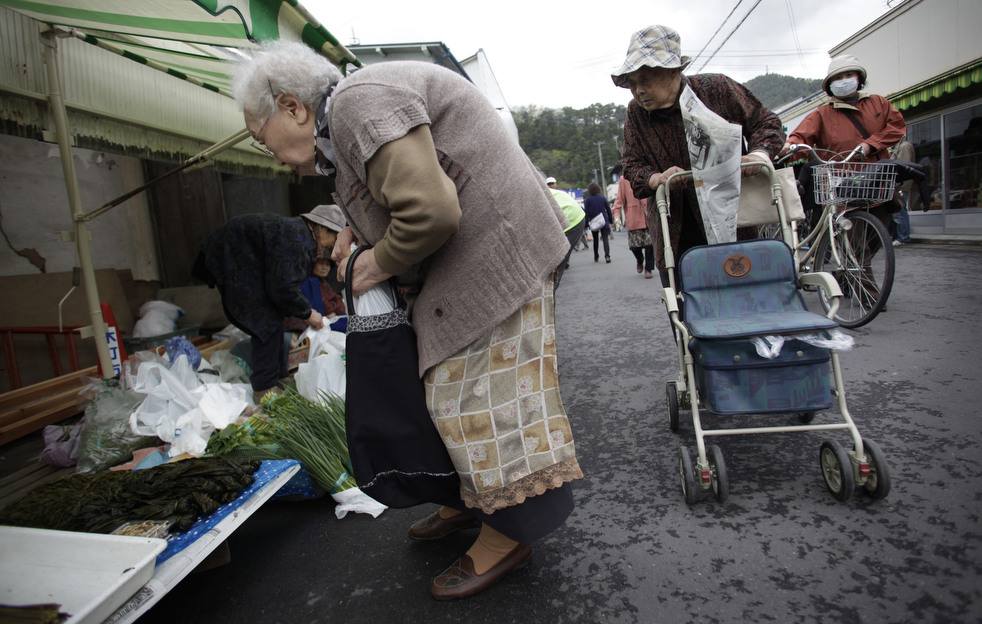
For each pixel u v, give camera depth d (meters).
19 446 3.30
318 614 1.70
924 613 1.39
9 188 4.55
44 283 4.68
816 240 4.31
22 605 1.26
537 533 1.56
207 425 2.70
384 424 1.50
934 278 5.40
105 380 2.96
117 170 5.60
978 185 8.03
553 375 1.59
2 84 2.58
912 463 2.11
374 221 1.44
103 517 1.71
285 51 1.45
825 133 4.39
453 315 1.44
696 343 2.06
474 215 1.39
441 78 1.40
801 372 1.95
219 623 1.71
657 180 2.52
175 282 6.23
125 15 2.29
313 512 2.37
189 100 4.02
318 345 3.41
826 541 1.74
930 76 8.95
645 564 1.75
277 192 7.09
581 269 10.55
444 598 1.67
